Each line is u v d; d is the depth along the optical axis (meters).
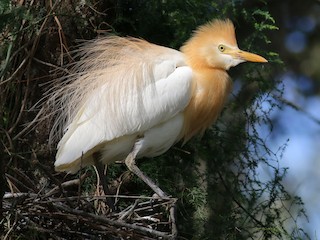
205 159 10.09
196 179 9.82
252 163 9.97
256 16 11.23
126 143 8.72
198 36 9.19
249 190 9.88
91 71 8.76
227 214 9.82
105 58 8.85
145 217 8.29
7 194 7.92
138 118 8.57
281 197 9.89
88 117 8.53
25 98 8.91
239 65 11.15
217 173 10.16
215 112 9.23
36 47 8.89
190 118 9.07
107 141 8.51
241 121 10.23
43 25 8.64
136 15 9.70
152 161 9.66
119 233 7.79
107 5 9.37
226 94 9.27
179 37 9.91
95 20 9.21
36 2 8.83
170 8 9.87
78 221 7.75
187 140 9.47
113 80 8.64
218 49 9.08
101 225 7.77
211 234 9.55
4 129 8.64
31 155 8.95
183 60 9.02
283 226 10.02
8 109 8.95
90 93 8.65
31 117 9.02
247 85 10.59
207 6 10.27
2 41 8.75
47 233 7.94
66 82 8.95
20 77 8.90
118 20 9.45
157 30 9.91
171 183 9.63
